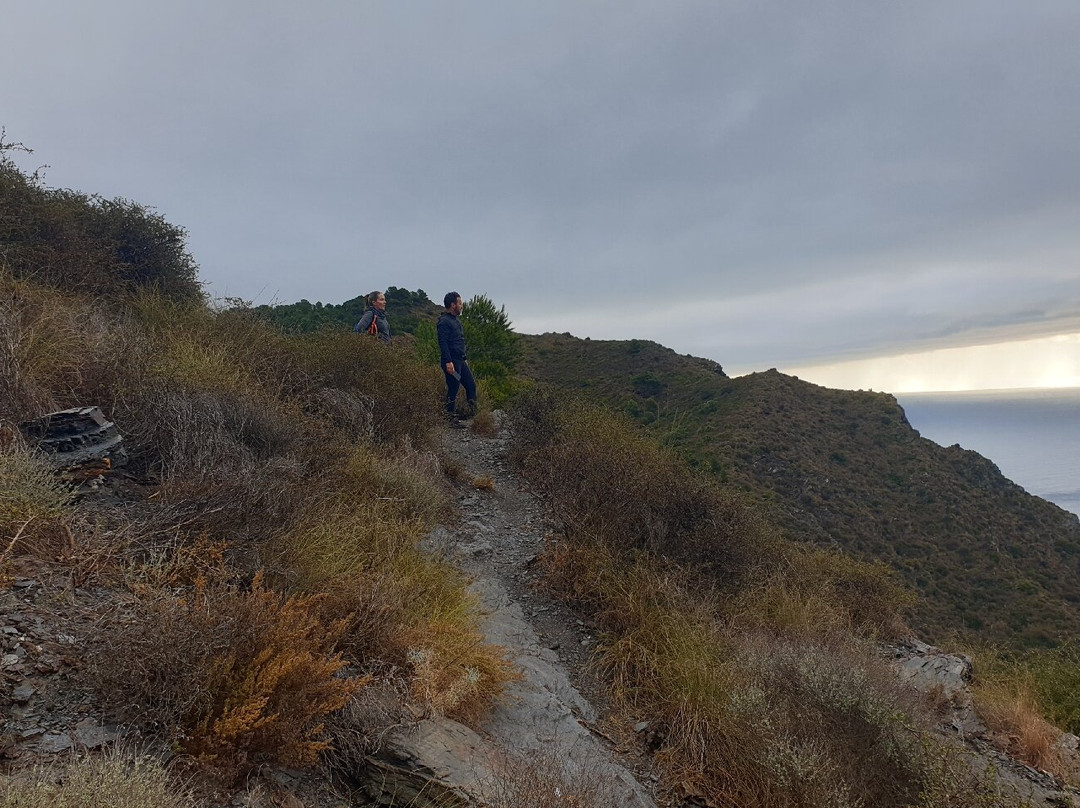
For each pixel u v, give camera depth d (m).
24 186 6.27
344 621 2.88
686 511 5.79
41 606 2.35
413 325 28.00
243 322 6.82
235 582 2.84
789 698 3.42
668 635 4.09
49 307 4.75
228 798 1.91
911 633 6.81
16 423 3.45
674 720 3.49
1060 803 3.96
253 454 4.40
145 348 4.89
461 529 5.86
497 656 3.35
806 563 6.73
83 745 1.81
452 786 2.32
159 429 4.12
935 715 4.50
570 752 2.96
